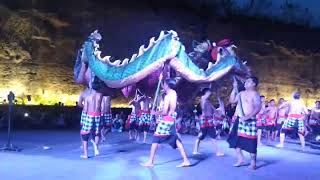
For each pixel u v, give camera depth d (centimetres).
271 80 3106
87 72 1180
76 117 2159
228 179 778
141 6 2956
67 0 2747
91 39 1139
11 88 2534
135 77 1043
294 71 3170
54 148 1209
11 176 753
